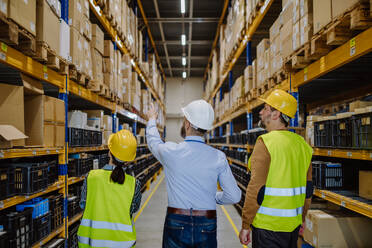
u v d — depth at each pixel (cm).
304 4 269
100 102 415
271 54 392
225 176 183
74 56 296
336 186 276
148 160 997
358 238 255
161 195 829
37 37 228
